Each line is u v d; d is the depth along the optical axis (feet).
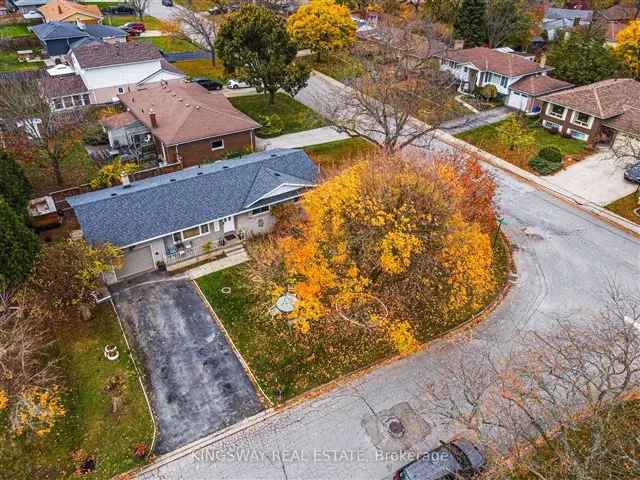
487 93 169.27
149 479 59.62
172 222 91.35
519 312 85.15
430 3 241.14
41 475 59.77
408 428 65.87
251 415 67.36
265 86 154.20
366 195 72.02
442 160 95.20
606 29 212.64
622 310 84.58
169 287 89.30
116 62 157.79
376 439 64.59
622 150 131.03
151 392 69.92
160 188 94.68
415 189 72.84
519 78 167.22
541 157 133.08
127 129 130.31
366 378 72.90
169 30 207.31
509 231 105.81
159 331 79.92
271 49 147.95
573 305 86.79
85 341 77.51
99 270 78.33
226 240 99.66
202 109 130.11
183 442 63.67
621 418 64.69
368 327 80.18
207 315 83.25
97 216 87.71
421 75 146.10
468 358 76.07
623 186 123.24
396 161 82.74
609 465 58.54
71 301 77.87
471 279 74.54
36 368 71.92
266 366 74.23
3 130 115.24
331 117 140.97
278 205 101.76
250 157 113.29
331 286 74.84
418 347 77.41
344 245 71.82
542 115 153.69
